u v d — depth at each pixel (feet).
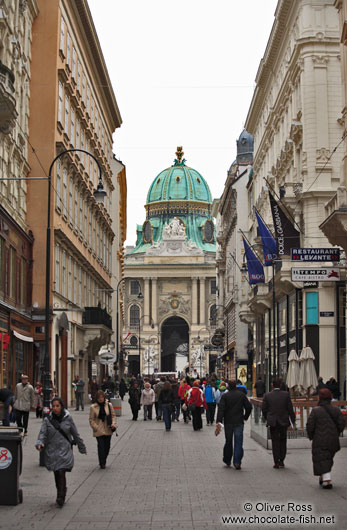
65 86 148.25
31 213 137.49
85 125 175.94
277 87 180.65
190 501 44.93
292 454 69.36
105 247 223.30
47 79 140.05
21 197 132.16
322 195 141.18
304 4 144.87
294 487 49.55
